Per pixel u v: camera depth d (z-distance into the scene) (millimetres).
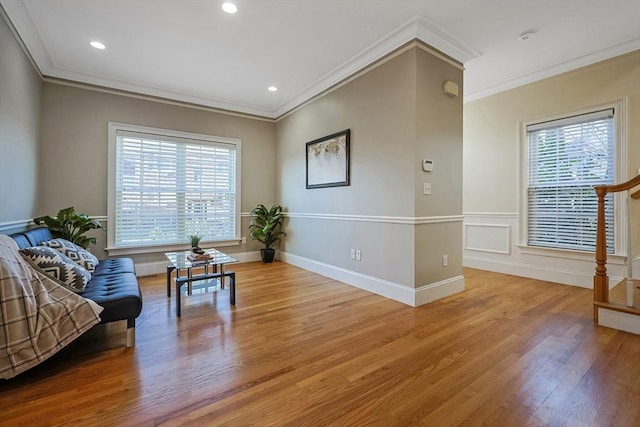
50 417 1315
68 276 1994
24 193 2904
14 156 2635
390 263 3047
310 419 1314
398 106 2938
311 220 4324
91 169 3756
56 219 3154
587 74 3334
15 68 2615
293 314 2596
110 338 2105
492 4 2418
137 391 1508
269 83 3973
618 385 1548
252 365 1765
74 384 1563
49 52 3141
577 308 2719
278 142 5211
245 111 4949
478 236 4371
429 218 2914
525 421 1296
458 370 1705
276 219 4980
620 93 3115
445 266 3100
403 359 1830
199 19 2605
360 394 1491
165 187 4305
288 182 4918
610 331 2213
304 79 3844
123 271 2701
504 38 2912
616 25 2707
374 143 3217
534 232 3852
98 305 1843
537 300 2955
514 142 3969
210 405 1405
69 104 3619
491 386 1552
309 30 2773
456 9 2477
